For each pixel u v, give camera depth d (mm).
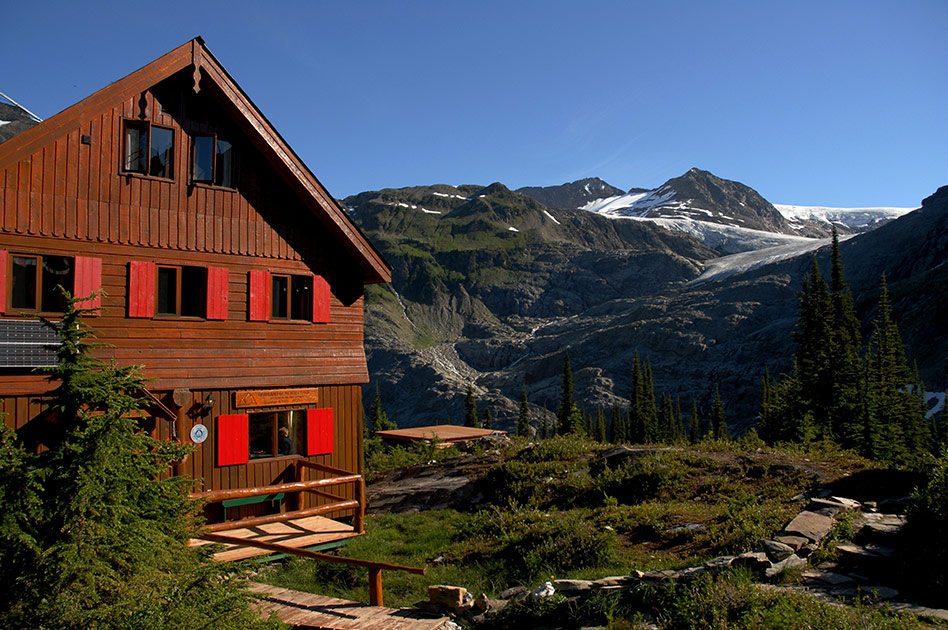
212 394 16984
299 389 18609
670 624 8703
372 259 19766
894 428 41844
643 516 15031
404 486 23344
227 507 17000
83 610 7586
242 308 17828
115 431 8719
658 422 107375
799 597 8414
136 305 15977
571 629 9539
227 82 17297
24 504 8086
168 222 16703
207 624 7758
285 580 14375
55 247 15047
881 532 10969
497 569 13703
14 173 14609
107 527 8289
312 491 18188
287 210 18875
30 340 14242
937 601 8664
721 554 11680
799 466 17406
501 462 23250
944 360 123938
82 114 15359
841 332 47938
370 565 11633
